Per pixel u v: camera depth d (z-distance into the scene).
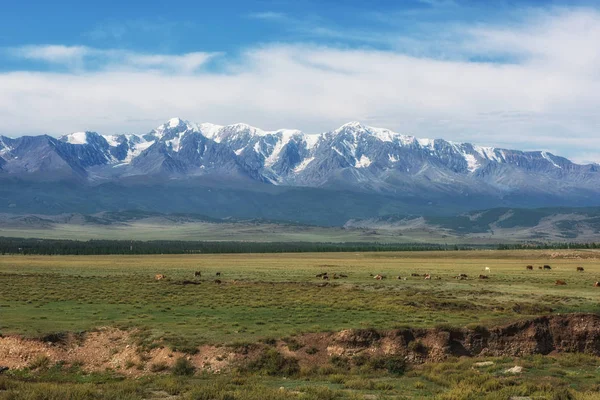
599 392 40.16
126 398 37.16
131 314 68.44
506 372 46.31
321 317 66.06
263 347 50.94
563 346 55.31
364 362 50.19
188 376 46.78
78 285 106.12
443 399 37.28
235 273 150.38
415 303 77.94
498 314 69.62
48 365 49.84
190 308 74.31
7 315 66.38
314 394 37.94
